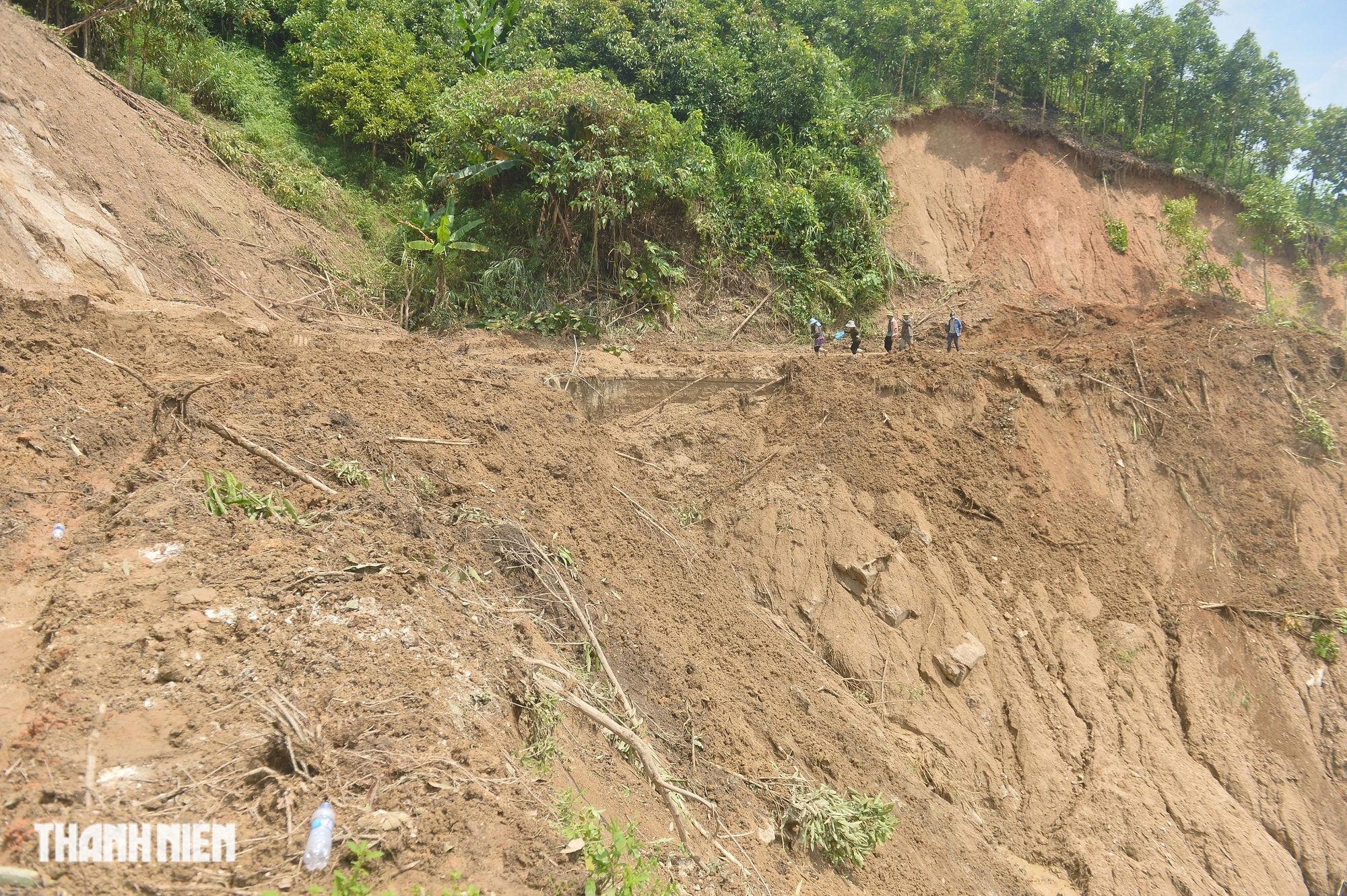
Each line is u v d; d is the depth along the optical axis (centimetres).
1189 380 1492
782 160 1950
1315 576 1301
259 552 536
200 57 1634
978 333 1847
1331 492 1438
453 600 589
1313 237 2230
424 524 679
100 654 419
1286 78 2402
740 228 1811
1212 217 2258
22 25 1185
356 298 1414
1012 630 1099
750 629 987
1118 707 1072
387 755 414
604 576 845
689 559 1036
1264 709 1153
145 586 479
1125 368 1468
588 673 670
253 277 1260
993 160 2227
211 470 625
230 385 786
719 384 1360
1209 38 2370
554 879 387
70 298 801
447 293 1464
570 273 1589
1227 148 2359
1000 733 1018
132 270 1024
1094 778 986
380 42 1747
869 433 1236
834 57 2133
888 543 1116
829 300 1830
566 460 1027
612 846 433
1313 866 1005
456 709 475
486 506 800
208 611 470
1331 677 1195
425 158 1748
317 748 404
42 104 1077
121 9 1432
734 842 620
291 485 653
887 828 742
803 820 698
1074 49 2314
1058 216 2120
